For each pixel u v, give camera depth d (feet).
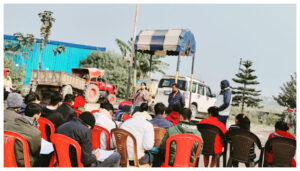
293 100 61.67
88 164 11.10
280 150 12.91
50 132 14.32
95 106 50.96
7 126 10.21
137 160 12.40
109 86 62.44
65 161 10.62
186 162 11.76
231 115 64.39
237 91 94.53
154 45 35.78
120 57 99.76
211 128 15.11
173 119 18.69
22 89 57.16
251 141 13.92
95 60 96.07
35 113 11.21
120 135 12.54
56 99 15.72
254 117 58.85
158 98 41.68
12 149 9.87
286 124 13.84
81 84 55.36
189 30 36.83
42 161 11.81
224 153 15.31
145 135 12.63
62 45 87.76
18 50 85.30
